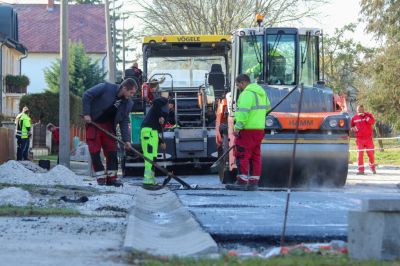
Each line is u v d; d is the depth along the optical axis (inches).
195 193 987.3
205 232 587.2
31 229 625.0
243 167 1034.1
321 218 685.3
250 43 1203.9
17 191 863.7
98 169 1071.0
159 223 716.0
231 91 1202.6
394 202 474.6
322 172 1088.8
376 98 3085.6
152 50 1599.4
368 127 1616.6
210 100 1523.1
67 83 1600.6
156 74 1578.5
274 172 1080.2
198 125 1510.8
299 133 1079.0
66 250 522.6
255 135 1024.9
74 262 476.4
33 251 516.4
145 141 1096.2
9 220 682.2
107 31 2004.2
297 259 460.1
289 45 1203.9
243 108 1014.4
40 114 3021.7
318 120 1072.8
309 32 1205.1
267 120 1067.9
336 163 1082.1
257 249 553.0
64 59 1595.7
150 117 1111.0
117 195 914.1
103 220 690.8
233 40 1220.5
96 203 829.2
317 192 1020.5
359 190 1073.5
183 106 1529.3
